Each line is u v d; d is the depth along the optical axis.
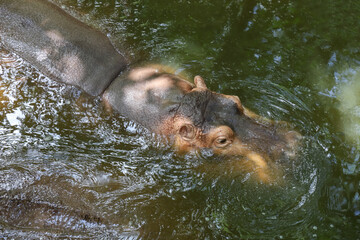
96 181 8.98
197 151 9.45
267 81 11.05
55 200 8.58
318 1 13.46
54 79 10.52
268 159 9.05
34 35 10.83
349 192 8.70
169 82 9.94
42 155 9.39
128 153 9.57
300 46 12.13
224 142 9.19
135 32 12.26
